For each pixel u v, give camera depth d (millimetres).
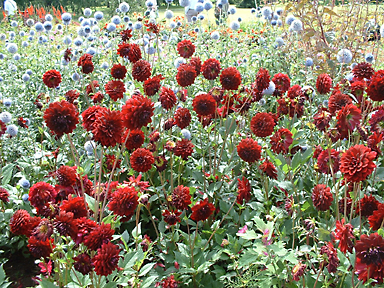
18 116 4602
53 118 1957
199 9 6062
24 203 3168
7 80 5461
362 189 2775
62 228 1843
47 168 3641
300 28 5359
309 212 2723
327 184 2914
